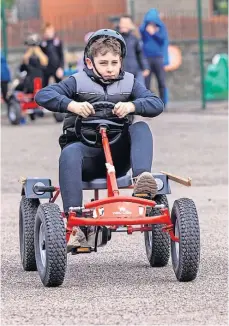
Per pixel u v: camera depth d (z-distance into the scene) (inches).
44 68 1105.4
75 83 362.9
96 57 361.1
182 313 303.1
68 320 297.9
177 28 1251.2
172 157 726.5
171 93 1240.2
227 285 342.0
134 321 294.4
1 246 432.8
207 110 1133.7
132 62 966.4
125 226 358.6
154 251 371.2
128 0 1364.4
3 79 1053.8
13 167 692.1
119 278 358.9
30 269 379.2
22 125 1043.9
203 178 626.5
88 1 1369.3
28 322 296.8
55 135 914.1
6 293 337.7
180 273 344.2
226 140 829.8
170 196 564.7
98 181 355.9
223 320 294.0
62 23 1295.5
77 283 351.3
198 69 1238.3
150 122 1007.6
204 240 434.9
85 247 348.5
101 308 311.4
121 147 363.3
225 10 1398.9
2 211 526.0
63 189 349.1
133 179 350.0
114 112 350.3
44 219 339.9
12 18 1349.7
